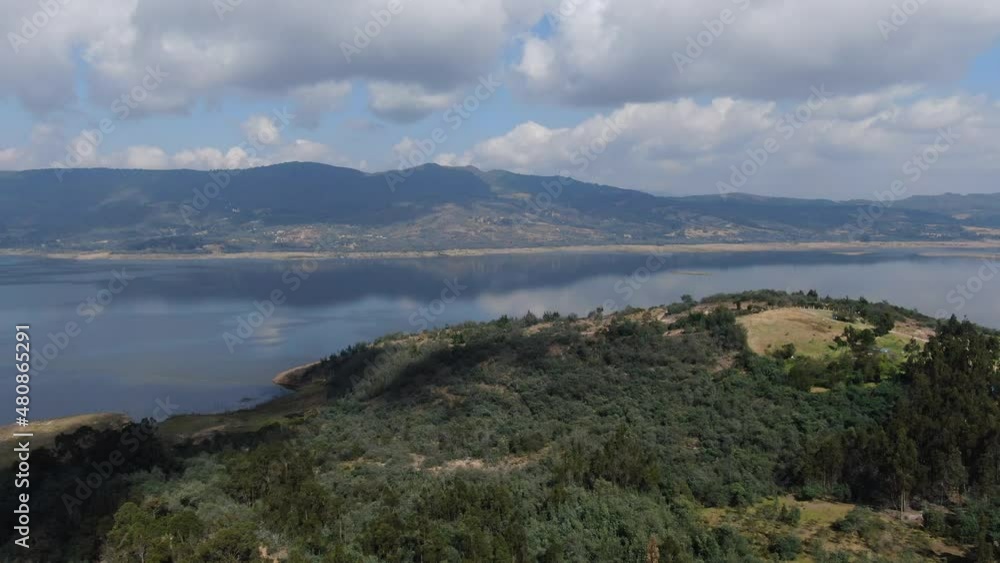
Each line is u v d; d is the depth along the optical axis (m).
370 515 40.81
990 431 45.78
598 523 39.78
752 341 72.94
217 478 50.69
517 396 72.12
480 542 34.88
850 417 56.22
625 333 81.38
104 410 100.25
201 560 32.50
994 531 38.59
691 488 47.41
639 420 59.91
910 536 39.81
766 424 57.16
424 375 86.44
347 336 154.00
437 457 56.81
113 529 37.91
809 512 44.00
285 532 38.16
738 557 37.12
